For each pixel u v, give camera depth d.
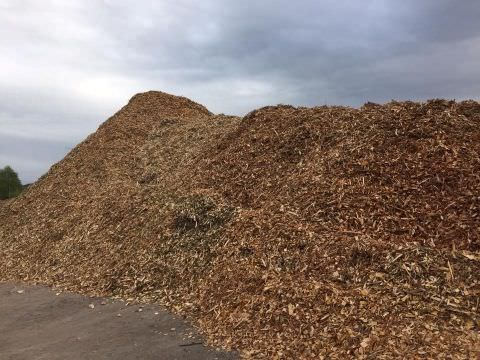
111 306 6.29
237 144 9.29
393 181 6.34
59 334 5.57
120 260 7.35
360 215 6.02
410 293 4.65
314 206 6.39
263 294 5.25
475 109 7.23
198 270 6.35
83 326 5.73
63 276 7.70
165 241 7.17
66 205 10.56
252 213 6.80
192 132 12.52
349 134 7.63
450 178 6.06
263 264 5.75
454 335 4.09
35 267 8.42
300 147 8.10
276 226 6.24
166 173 10.44
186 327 5.36
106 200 9.65
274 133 8.88
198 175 8.94
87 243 8.36
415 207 5.89
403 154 6.67
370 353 4.04
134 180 10.98
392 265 5.01
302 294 4.99
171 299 6.10
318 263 5.41
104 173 11.80
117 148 13.00
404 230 5.65
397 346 4.03
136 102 16.33
